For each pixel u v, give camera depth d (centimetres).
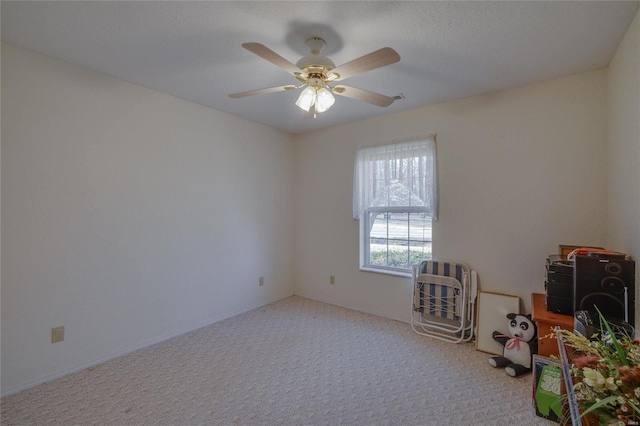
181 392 211
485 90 282
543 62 229
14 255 209
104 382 222
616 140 213
